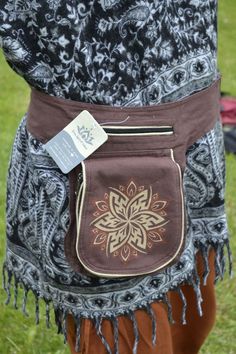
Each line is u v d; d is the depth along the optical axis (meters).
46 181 1.97
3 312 3.45
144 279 2.03
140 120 1.94
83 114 1.91
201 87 2.04
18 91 7.15
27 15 1.87
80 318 2.06
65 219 1.96
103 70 1.90
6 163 5.20
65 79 1.89
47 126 1.95
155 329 2.07
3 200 4.63
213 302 2.46
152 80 1.94
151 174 1.93
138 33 1.90
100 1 1.85
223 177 2.19
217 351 3.29
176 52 1.96
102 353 2.11
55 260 2.01
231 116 6.05
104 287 2.01
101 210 1.91
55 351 3.22
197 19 2.00
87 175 1.88
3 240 4.12
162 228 1.98
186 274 2.10
